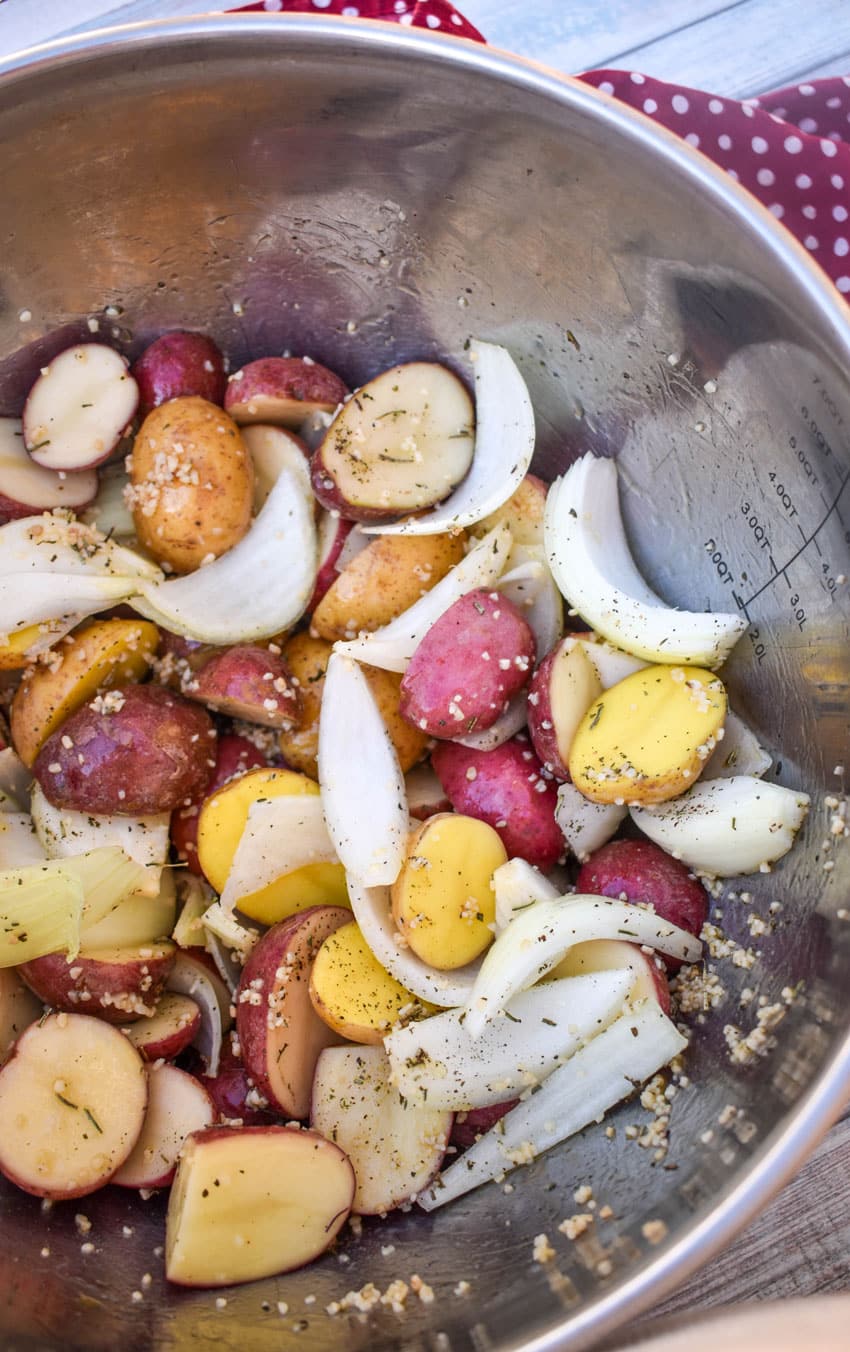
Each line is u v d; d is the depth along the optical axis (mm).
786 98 427
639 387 391
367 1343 336
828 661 358
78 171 372
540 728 395
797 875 365
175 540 409
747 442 369
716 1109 348
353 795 395
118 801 388
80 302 406
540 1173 364
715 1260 360
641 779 380
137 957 384
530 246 381
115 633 404
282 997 378
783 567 372
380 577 408
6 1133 359
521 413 412
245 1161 354
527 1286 334
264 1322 345
